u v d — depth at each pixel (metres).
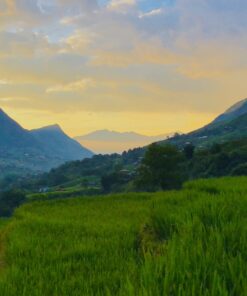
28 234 15.44
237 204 8.67
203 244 5.32
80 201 30.84
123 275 7.67
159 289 3.87
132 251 10.16
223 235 5.50
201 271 4.16
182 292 3.65
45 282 8.22
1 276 9.43
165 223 9.35
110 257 10.34
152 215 10.45
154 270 4.30
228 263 4.25
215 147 173.62
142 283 4.12
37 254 11.53
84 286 7.61
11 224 19.23
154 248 9.13
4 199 188.25
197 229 6.09
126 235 13.18
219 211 7.62
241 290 3.75
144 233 11.24
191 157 181.12
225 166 143.75
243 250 4.98
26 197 197.12
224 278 3.89
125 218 19.42
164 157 88.88
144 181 90.62
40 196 199.12
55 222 18.42
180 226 7.38
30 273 9.10
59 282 8.12
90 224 17.33
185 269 4.13
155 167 89.31
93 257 10.75
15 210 28.30
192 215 7.89
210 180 19.80
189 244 5.18
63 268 9.52
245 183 17.03
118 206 25.36
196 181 19.36
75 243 12.70
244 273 4.04
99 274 8.65
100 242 12.66
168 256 4.64
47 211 25.25
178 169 92.12
